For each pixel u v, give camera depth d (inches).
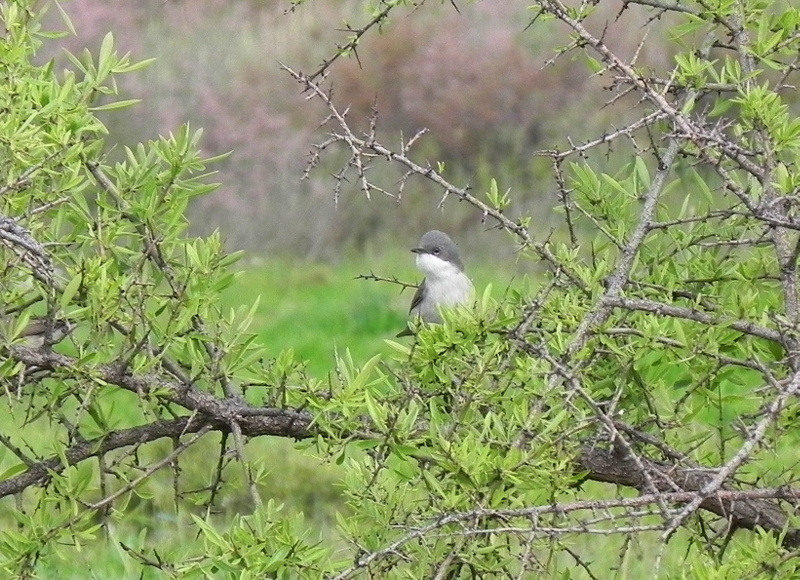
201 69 1189.1
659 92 284.8
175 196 272.4
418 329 255.3
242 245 1143.6
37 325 274.1
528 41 1277.1
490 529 211.0
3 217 233.1
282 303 975.0
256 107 1179.3
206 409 265.9
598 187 302.5
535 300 251.1
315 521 538.9
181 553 290.7
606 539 434.9
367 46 1241.4
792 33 277.3
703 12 272.4
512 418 232.5
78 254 285.9
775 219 241.0
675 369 294.0
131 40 1157.1
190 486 550.3
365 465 249.4
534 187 1122.0
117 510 261.4
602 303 255.4
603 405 241.6
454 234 1134.4
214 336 265.9
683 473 266.7
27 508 444.5
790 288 260.1
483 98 1197.1
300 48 1255.5
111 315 250.5
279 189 1163.9
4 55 261.0
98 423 264.5
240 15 1280.8
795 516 253.4
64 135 256.2
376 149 256.5
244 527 235.8
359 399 245.1
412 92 1205.7
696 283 291.7
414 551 233.0
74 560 440.5
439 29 1279.5
